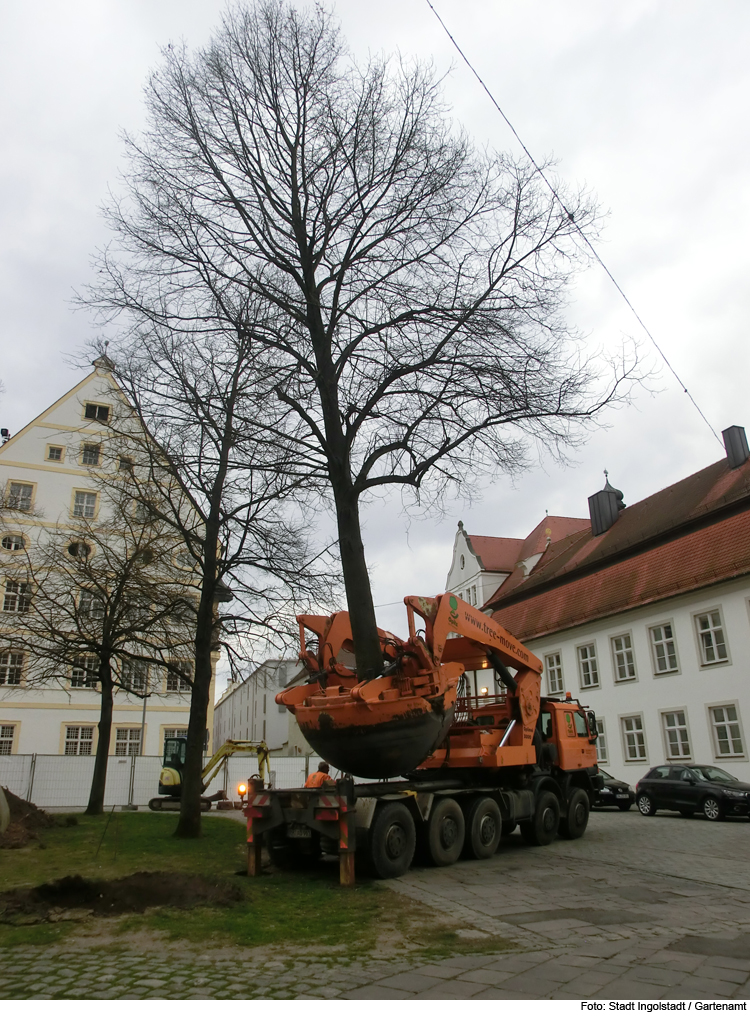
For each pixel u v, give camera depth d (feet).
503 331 36.68
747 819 63.77
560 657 108.78
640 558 98.17
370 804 32.17
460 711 46.65
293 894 27.99
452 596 39.47
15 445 115.75
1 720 107.24
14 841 41.57
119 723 113.29
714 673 80.38
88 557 62.44
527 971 17.25
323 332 40.88
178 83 43.75
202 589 50.31
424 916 23.75
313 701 34.35
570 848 43.06
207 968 17.34
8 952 18.33
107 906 23.79
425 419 38.11
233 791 91.04
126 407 49.78
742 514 83.76
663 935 20.95
